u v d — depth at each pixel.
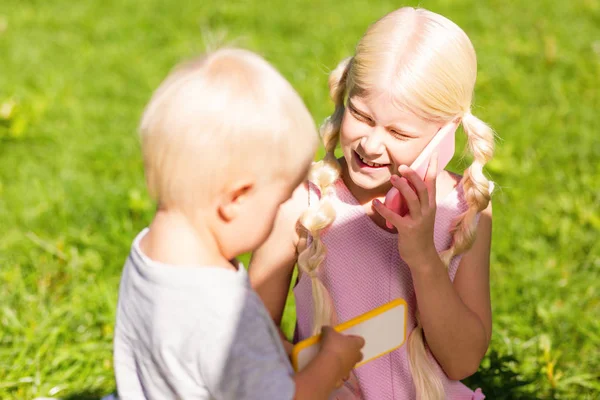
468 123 1.89
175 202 1.46
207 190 1.43
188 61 1.50
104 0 7.06
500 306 3.19
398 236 1.85
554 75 5.35
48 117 4.86
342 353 1.57
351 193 2.01
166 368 1.46
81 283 3.31
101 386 2.78
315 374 1.52
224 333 1.41
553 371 2.86
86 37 6.25
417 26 1.81
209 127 1.40
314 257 1.95
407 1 6.91
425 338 1.98
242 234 1.48
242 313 1.43
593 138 4.52
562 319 3.13
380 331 1.70
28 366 2.82
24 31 6.30
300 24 6.41
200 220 1.46
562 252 3.54
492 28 6.21
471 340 1.91
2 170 4.29
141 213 3.79
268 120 1.42
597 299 3.29
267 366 1.41
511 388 2.73
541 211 3.85
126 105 5.08
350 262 1.99
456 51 1.80
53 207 3.83
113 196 3.88
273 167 1.44
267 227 1.50
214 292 1.43
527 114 4.86
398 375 1.99
